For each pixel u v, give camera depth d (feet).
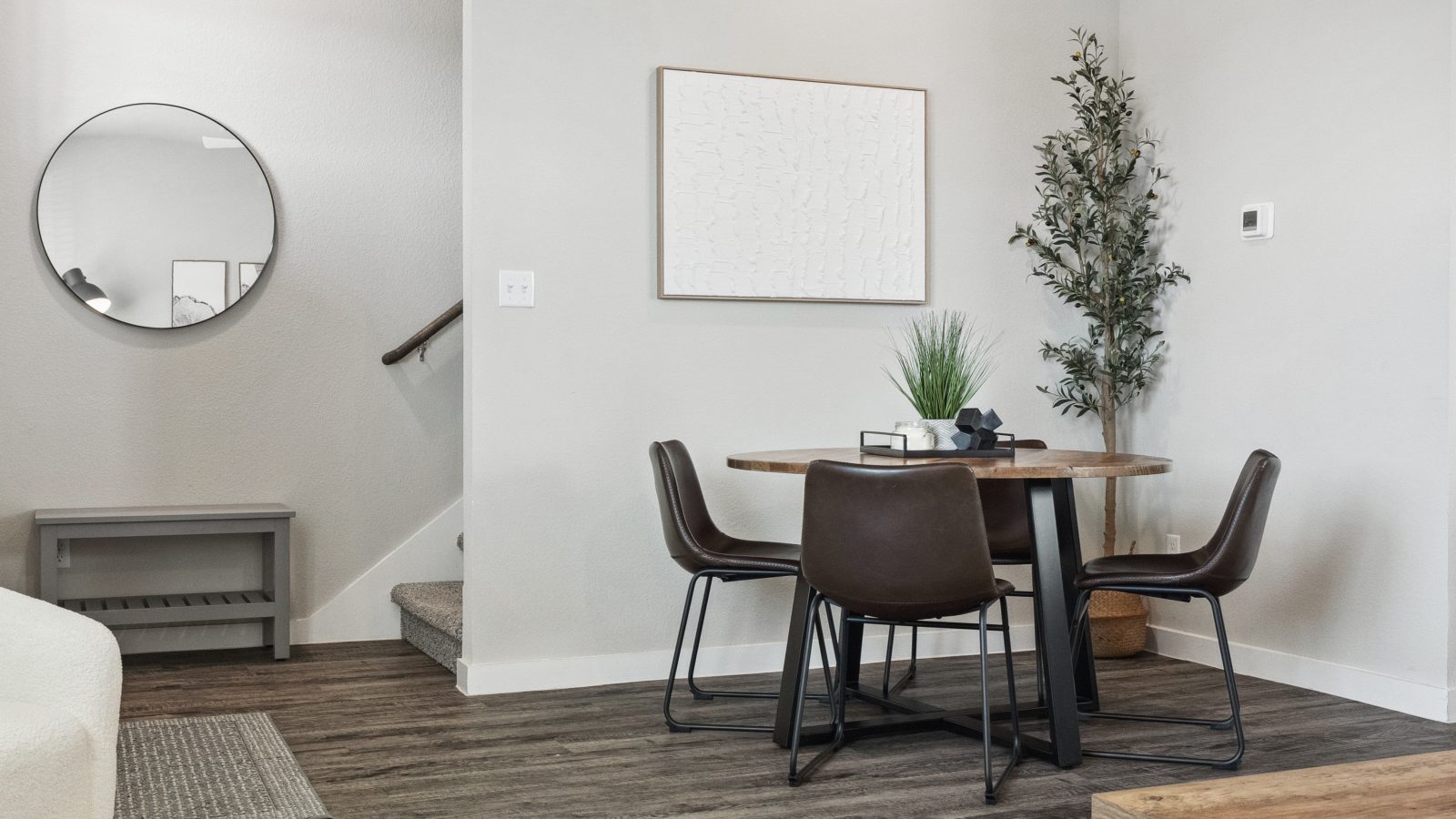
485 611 12.71
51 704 5.94
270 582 14.99
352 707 12.07
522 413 12.85
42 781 5.49
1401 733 11.05
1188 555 10.84
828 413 14.16
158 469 14.96
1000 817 8.79
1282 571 13.33
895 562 9.16
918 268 14.44
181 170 14.98
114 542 14.69
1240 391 13.88
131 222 14.76
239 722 11.42
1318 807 5.19
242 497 15.37
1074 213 15.08
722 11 13.65
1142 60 15.31
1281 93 13.29
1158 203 15.07
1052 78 15.08
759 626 13.91
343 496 15.87
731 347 13.73
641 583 13.37
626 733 11.09
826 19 14.14
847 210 14.10
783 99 13.80
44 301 14.42
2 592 6.52
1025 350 15.11
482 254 12.68
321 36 15.71
